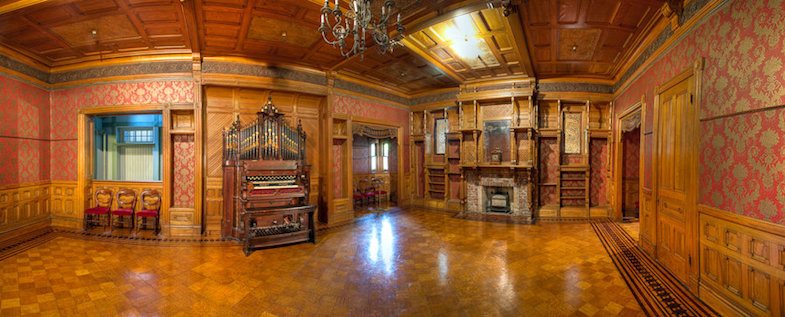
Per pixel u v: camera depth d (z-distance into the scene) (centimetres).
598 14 479
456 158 957
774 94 264
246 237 536
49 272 443
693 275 375
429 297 373
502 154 875
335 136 788
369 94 880
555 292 384
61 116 682
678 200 411
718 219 333
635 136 864
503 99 857
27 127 634
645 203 531
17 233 614
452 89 944
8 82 595
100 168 885
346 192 820
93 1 440
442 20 478
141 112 664
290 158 666
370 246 580
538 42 592
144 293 382
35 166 652
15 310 338
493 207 901
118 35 552
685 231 393
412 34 565
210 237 627
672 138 430
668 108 444
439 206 975
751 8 288
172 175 661
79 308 344
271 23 514
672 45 436
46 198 678
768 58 270
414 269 462
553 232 681
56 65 669
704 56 357
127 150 908
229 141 631
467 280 421
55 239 602
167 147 649
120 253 530
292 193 606
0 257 503
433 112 998
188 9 463
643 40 546
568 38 570
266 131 640
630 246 571
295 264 486
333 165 793
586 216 839
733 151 312
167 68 643
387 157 1168
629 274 436
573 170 852
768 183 272
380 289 395
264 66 674
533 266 472
